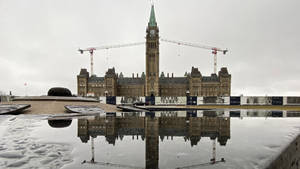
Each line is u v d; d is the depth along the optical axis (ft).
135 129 15.81
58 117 27.66
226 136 12.12
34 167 6.13
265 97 122.72
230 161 6.37
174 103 130.11
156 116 30.60
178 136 12.37
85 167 6.02
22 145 9.59
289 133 11.78
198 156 7.21
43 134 13.12
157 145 9.53
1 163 6.60
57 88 62.85
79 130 15.16
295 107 116.98
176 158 6.96
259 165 5.81
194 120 23.93
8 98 121.70
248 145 9.07
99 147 9.16
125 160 6.84
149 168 5.73
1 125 18.39
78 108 44.34
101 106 57.21
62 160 6.97
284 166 7.26
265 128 15.99
